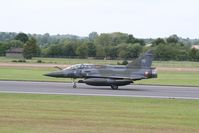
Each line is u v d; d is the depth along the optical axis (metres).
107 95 102.94
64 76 126.06
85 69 124.94
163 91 118.44
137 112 75.25
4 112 70.38
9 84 127.31
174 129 59.72
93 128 58.91
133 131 57.62
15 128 57.34
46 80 149.50
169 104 89.12
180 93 113.62
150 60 125.12
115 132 56.72
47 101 87.50
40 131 55.94
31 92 104.69
